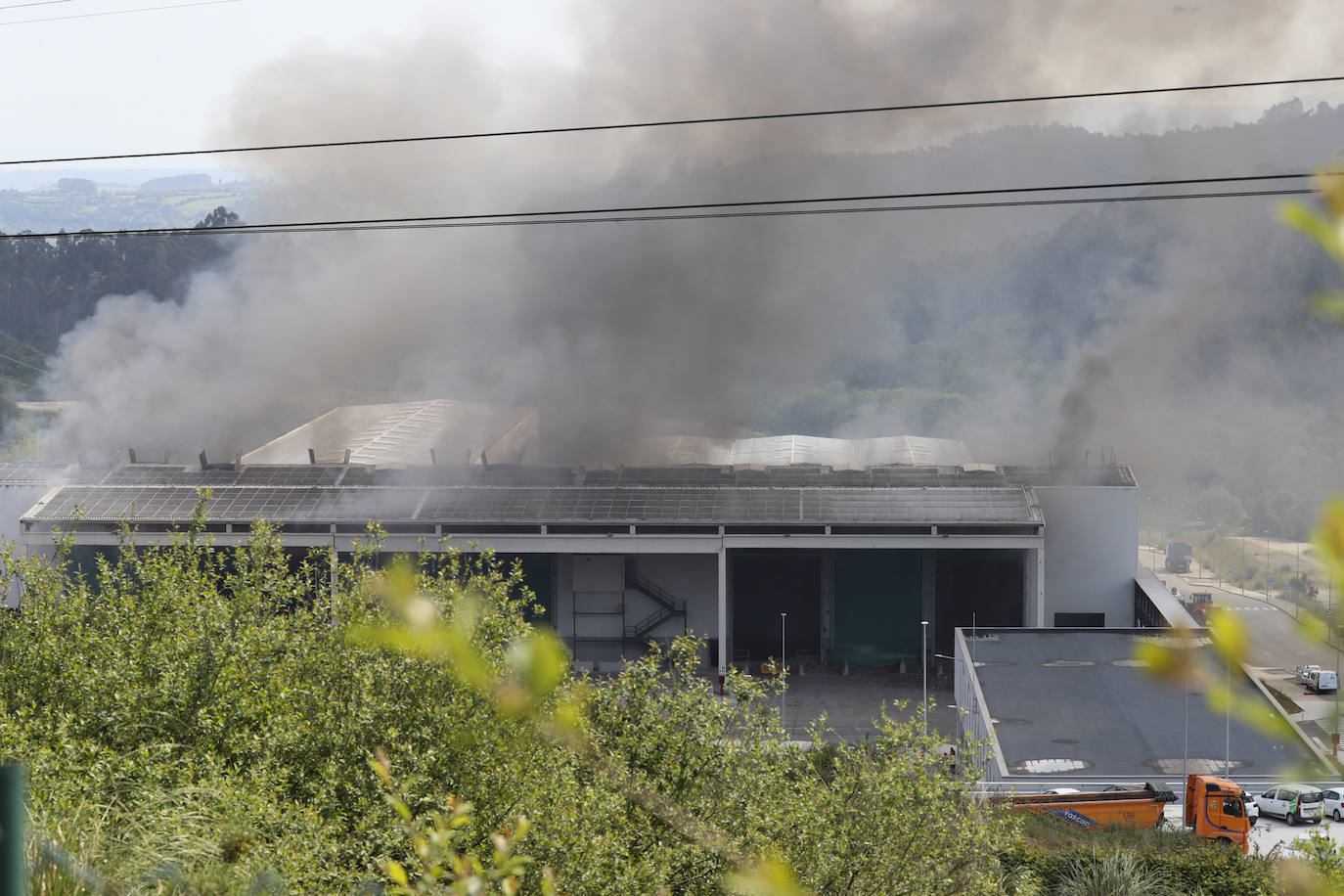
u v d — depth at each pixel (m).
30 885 9.09
